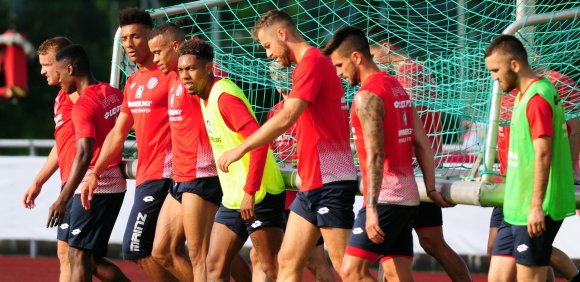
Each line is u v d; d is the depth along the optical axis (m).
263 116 31.12
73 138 27.61
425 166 22.11
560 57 25.55
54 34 105.12
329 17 45.41
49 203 42.75
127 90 26.17
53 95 103.44
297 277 22.91
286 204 27.16
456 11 31.59
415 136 22.08
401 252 22.12
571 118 24.16
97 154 27.08
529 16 22.97
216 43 31.14
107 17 105.81
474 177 23.36
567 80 24.75
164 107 25.52
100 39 105.38
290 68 27.25
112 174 26.97
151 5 84.19
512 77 20.31
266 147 22.64
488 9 29.17
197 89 23.47
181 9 28.83
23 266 42.09
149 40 24.64
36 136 101.94
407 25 29.20
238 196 23.77
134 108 25.84
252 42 33.50
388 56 26.94
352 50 21.16
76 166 26.19
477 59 25.56
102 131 26.98
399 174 21.16
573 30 24.30
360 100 20.70
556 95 20.22
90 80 27.45
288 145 27.25
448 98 25.78
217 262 24.20
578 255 35.56
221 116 23.47
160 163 25.67
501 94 22.12
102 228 26.97
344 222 22.28
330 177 22.19
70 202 27.25
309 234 22.62
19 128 102.31
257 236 24.09
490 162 22.14
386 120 20.92
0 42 73.94
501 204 21.88
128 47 25.75
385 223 21.06
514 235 20.80
